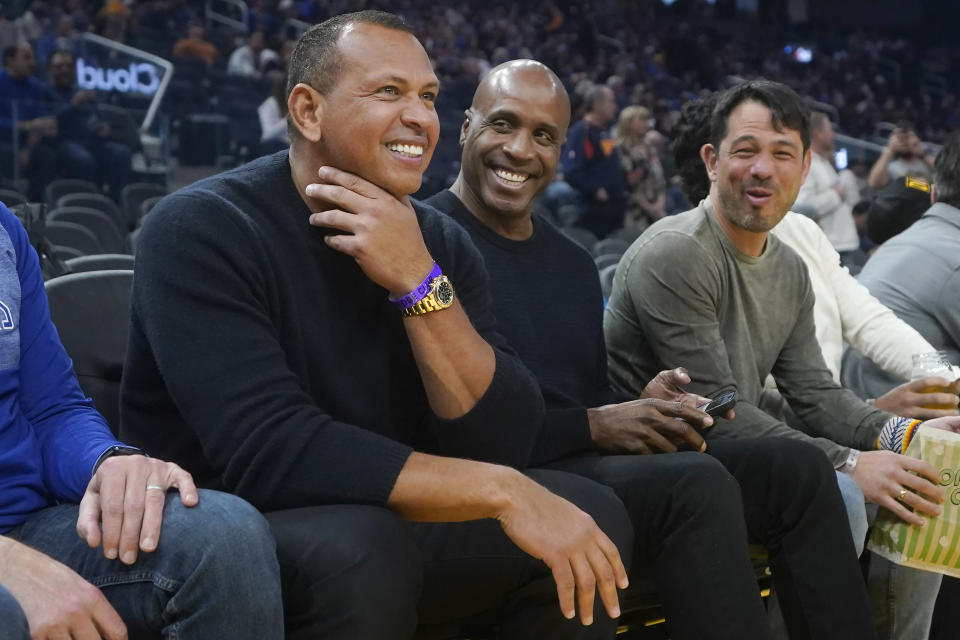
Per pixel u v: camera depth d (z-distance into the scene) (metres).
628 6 18.91
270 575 1.17
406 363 1.55
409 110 1.43
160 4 10.20
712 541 1.60
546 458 1.80
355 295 1.50
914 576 2.06
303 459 1.30
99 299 1.70
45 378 1.41
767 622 1.60
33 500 1.33
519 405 1.50
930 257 2.64
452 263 1.61
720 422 2.02
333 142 1.44
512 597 1.53
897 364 2.46
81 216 4.84
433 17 14.32
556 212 6.27
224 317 1.34
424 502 1.30
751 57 19.80
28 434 1.36
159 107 6.98
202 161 7.32
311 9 13.30
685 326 2.04
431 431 1.58
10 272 1.38
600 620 1.47
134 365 1.44
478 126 1.99
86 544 1.20
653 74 15.83
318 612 1.24
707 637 1.58
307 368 1.45
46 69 6.73
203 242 1.36
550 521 1.31
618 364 2.19
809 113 2.14
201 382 1.32
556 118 1.98
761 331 2.16
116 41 8.77
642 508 1.64
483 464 1.33
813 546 1.76
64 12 9.49
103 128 6.39
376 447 1.31
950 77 21.80
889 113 18.11
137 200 6.54
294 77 1.48
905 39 23.64
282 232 1.45
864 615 1.75
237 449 1.30
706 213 2.17
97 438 1.35
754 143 2.08
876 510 2.05
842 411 2.18
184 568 1.14
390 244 1.42
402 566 1.27
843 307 2.52
